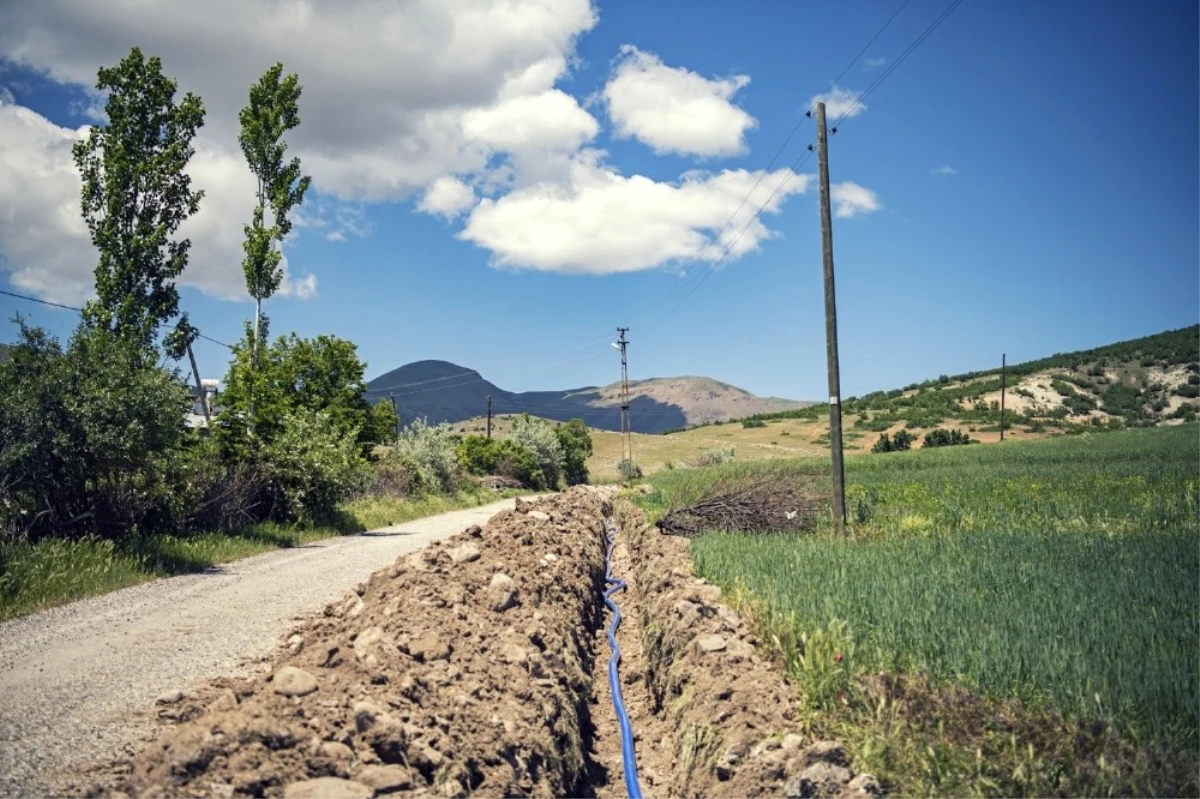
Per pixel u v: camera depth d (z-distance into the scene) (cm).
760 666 764
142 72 2586
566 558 1455
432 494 4644
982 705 592
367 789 498
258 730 508
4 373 1634
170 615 1170
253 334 3434
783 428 15175
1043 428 12338
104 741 627
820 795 537
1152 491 2269
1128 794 477
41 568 1322
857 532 1842
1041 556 1196
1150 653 627
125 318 2577
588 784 787
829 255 2084
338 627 930
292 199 3494
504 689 745
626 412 8700
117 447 1658
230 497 2227
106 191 2581
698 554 1376
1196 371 14550
